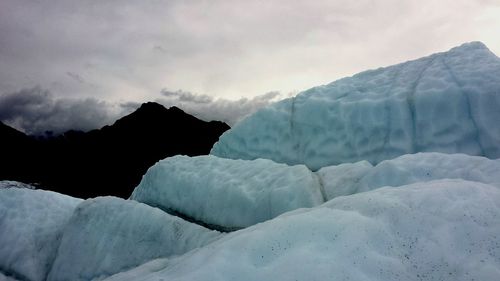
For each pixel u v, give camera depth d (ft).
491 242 14.06
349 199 18.61
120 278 24.18
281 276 13.82
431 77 35.94
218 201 31.63
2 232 41.81
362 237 15.05
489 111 30.83
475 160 23.18
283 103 43.50
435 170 23.52
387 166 25.14
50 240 40.70
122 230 33.32
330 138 37.40
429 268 13.71
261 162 34.04
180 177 36.81
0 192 46.68
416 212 15.94
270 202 27.99
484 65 34.47
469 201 16.12
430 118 32.99
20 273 37.65
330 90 42.22
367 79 42.45
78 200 49.83
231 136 45.19
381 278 13.41
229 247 15.96
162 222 31.81
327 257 14.21
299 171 29.73
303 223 16.24
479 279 12.73
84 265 33.24
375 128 35.12
